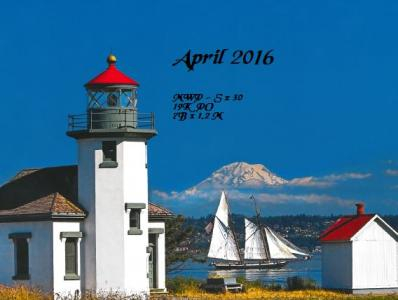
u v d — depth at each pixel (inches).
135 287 2493.8
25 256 2512.3
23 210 2509.8
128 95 2519.7
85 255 2487.7
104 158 2497.5
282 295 2677.2
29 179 2662.4
